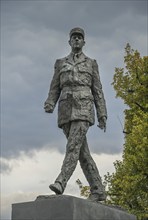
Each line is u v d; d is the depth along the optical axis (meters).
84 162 11.51
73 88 11.41
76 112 11.21
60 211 9.77
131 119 26.16
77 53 11.81
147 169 22.86
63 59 11.85
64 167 10.88
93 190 11.47
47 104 11.79
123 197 23.80
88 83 11.58
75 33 11.82
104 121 11.73
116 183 24.50
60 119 11.41
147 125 22.89
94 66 11.88
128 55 25.84
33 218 10.03
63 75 11.59
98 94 11.80
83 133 11.18
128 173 23.50
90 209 10.17
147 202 23.45
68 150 11.05
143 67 25.45
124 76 25.83
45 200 10.00
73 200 9.76
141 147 22.62
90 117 11.33
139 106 25.38
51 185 10.48
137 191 23.31
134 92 25.53
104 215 10.59
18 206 10.29
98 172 11.59
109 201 25.44
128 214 11.55
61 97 11.49
